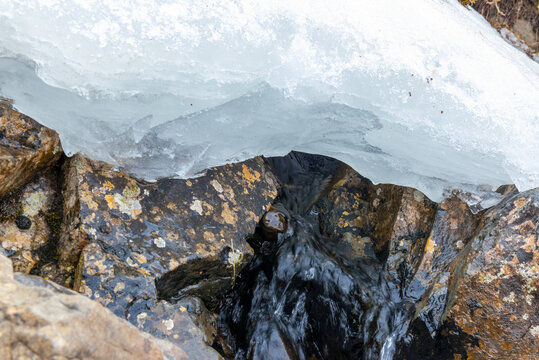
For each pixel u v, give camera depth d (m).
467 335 2.80
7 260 1.50
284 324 2.91
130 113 2.29
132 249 2.44
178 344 2.34
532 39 4.58
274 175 3.37
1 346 1.22
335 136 2.76
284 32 2.35
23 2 1.94
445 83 2.61
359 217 3.52
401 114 2.60
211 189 2.85
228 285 2.81
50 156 2.53
